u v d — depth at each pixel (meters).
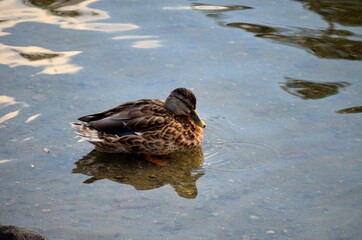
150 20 15.55
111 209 9.26
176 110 11.23
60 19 15.63
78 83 12.77
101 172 10.41
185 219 9.03
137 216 9.09
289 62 13.67
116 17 15.72
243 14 15.98
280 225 8.90
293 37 14.77
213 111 11.95
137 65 13.46
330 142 10.98
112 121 10.87
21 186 9.79
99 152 11.13
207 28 15.13
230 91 12.57
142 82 12.80
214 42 14.46
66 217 9.02
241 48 14.23
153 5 16.48
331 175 10.10
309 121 11.61
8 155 10.59
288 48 14.26
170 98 11.29
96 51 14.03
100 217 9.04
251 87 12.72
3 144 10.87
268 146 10.95
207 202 9.47
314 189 9.76
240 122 11.66
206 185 9.96
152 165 10.76
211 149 11.00
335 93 12.50
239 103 12.20
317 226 8.88
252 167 10.41
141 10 16.14
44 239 8.17
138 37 14.66
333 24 15.41
